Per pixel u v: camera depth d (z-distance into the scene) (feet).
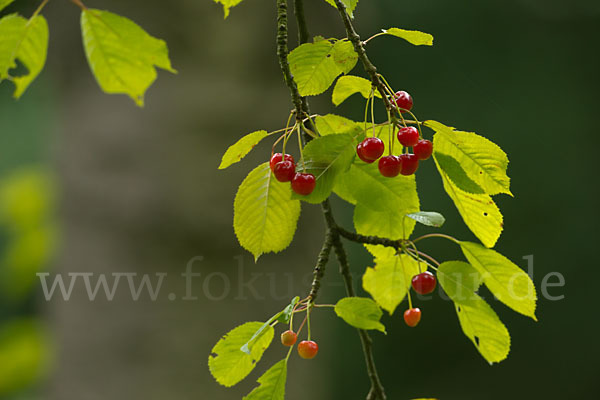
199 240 6.21
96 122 6.27
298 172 5.20
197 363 6.17
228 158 5.28
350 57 5.21
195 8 6.25
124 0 6.25
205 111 6.24
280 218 5.33
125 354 6.18
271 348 6.24
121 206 6.22
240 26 6.27
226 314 6.20
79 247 6.26
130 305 6.19
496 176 5.26
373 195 5.30
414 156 5.23
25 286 8.10
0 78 5.04
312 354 5.26
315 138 5.20
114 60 5.03
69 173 6.31
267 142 6.27
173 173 6.22
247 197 5.32
